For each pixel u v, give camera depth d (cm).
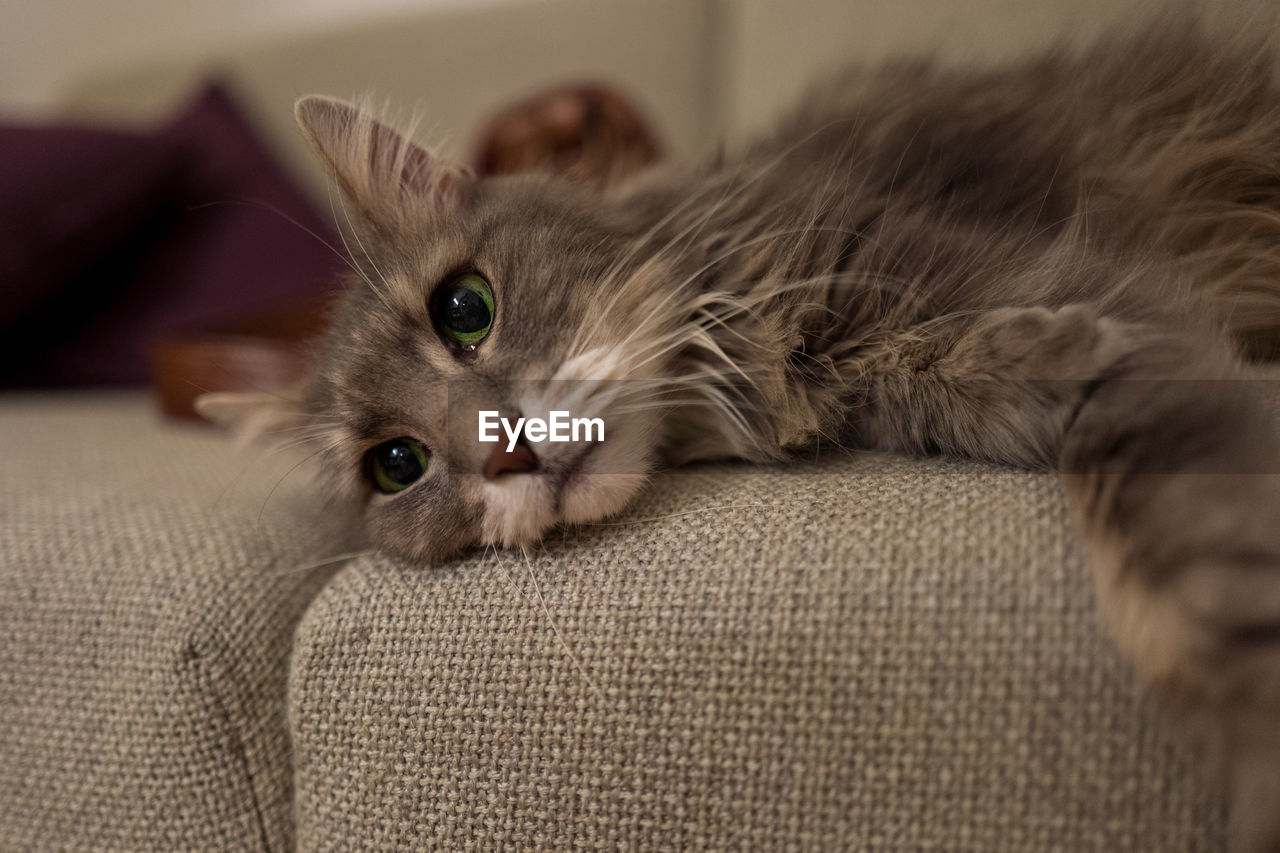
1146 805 22
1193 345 25
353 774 26
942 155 31
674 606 25
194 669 27
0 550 30
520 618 26
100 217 51
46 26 77
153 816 28
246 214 57
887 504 25
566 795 25
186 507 32
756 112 48
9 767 28
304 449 33
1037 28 37
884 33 43
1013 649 23
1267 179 31
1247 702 21
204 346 43
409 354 30
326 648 26
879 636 24
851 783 23
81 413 47
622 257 30
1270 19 31
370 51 67
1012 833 23
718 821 24
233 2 71
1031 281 27
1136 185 31
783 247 30
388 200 32
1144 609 22
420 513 28
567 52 63
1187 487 22
